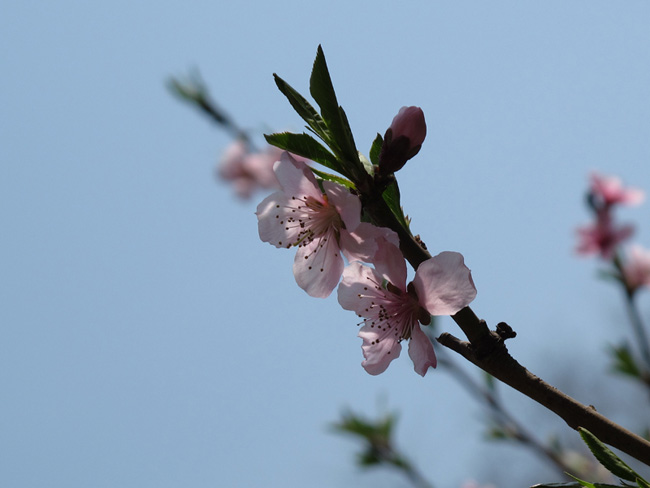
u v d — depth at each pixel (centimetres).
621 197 94
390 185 62
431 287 61
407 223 62
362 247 62
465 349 60
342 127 61
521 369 59
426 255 61
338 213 63
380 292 63
